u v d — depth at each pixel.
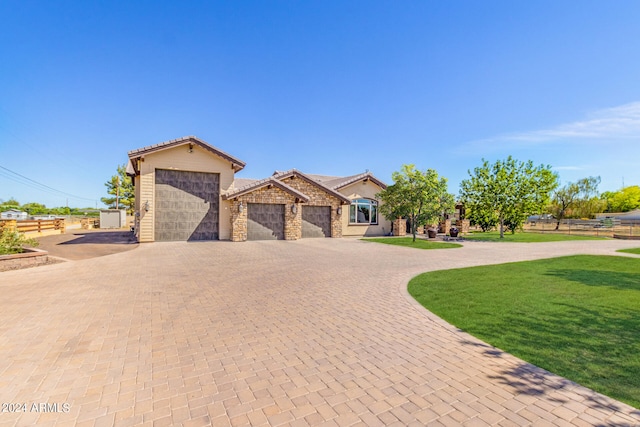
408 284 7.26
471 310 5.25
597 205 39.50
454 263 10.46
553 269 9.17
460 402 2.64
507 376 3.07
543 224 35.25
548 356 3.47
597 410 2.49
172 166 15.78
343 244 16.31
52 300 5.73
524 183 21.41
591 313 4.98
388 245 16.11
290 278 7.87
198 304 5.59
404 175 17.47
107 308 5.29
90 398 2.69
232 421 2.38
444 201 17.61
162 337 4.09
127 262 9.96
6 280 7.39
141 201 15.25
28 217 33.84
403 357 3.54
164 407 2.56
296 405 2.60
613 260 11.04
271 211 17.83
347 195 22.28
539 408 2.54
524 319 4.74
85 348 3.72
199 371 3.19
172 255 11.55
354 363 3.39
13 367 3.23
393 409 2.54
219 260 10.59
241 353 3.63
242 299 5.95
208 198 16.72
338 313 5.16
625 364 3.25
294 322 4.72
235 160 16.69
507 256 12.33
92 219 31.11
